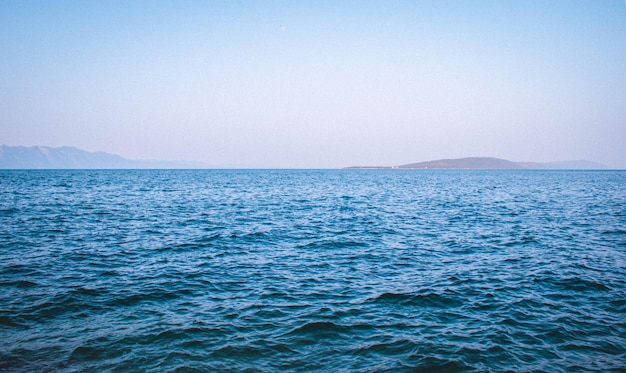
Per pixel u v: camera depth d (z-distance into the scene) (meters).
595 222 30.30
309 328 10.37
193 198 51.59
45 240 21.72
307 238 23.52
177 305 12.02
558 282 14.51
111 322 10.66
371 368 8.46
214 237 23.45
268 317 11.10
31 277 14.60
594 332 10.33
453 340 9.77
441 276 15.38
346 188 79.81
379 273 15.84
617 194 61.88
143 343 9.45
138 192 61.34
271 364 8.60
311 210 38.62
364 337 9.92
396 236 24.41
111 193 58.28
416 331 10.28
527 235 24.61
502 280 14.78
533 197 56.16
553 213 36.31
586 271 16.02
